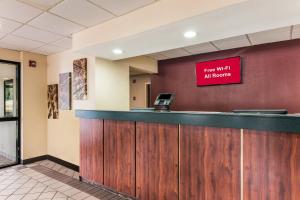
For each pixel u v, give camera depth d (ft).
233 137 7.06
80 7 8.49
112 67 14.16
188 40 9.88
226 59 14.90
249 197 6.75
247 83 14.14
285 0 6.16
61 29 10.97
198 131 7.82
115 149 10.59
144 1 8.07
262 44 13.57
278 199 6.26
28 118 15.65
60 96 15.39
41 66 16.46
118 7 8.53
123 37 9.30
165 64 18.54
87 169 12.12
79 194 10.56
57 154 15.84
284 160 6.18
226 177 7.19
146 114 9.16
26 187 11.37
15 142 15.75
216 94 15.55
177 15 7.59
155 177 9.04
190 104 16.92
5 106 15.56
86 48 11.15
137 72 19.31
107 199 10.03
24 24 10.25
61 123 15.44
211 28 8.38
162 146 8.80
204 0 6.98
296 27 10.49
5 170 14.14
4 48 14.52
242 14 7.13
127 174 10.06
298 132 5.77
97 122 11.55
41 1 7.98
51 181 12.29
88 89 13.34
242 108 14.32
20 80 15.46
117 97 14.49
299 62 12.35
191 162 7.99
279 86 12.97
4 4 8.20
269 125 6.22
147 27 8.42
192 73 16.85
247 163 6.79
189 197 8.04
